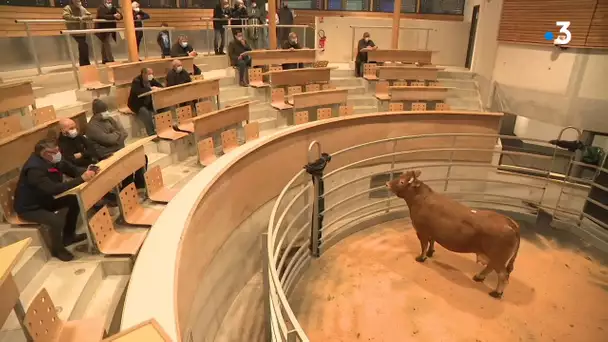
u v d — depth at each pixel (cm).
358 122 626
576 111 688
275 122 738
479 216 419
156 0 1138
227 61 974
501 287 418
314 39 1195
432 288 438
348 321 394
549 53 711
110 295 304
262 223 516
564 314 403
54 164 331
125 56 938
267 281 346
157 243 279
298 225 600
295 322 200
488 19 890
